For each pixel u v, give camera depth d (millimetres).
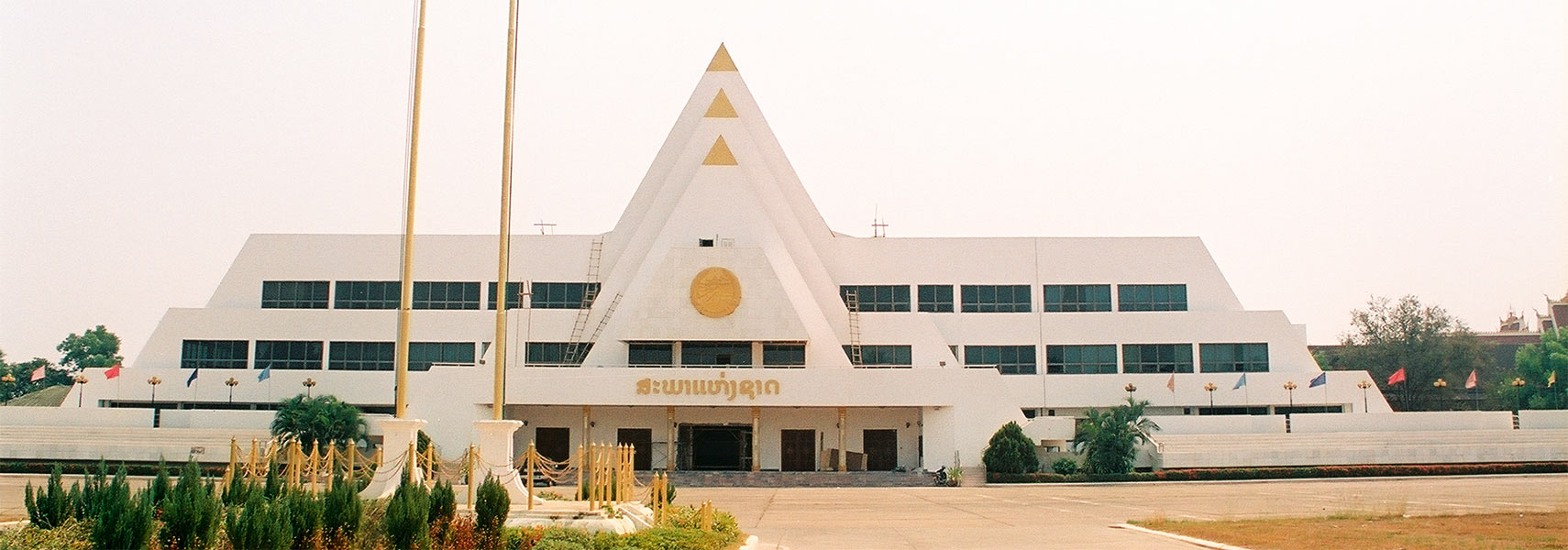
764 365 62062
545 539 22547
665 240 63969
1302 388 67938
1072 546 26844
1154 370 69062
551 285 69250
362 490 27016
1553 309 100375
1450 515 33438
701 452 63312
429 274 69562
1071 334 69562
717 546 24531
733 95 71938
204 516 18906
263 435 59688
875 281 70375
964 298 70438
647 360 62312
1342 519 32562
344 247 70125
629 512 27953
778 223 67750
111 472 55219
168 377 66500
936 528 32844
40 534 20438
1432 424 65312
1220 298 71000
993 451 58219
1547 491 46312
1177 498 45562
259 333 68125
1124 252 71500
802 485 57562
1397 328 103438
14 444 58219
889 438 62781
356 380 66125
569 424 62375
